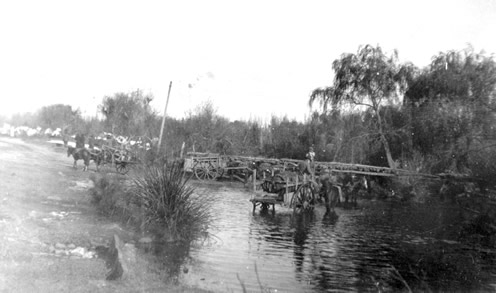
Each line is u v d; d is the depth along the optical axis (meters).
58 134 52.34
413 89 36.47
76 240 9.33
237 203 21.41
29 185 15.52
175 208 11.77
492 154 27.11
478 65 30.78
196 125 40.06
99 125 47.41
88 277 6.96
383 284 9.29
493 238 15.45
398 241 14.35
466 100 29.67
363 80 40.19
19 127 53.06
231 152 41.03
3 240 8.23
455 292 9.02
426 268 10.93
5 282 6.09
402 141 36.38
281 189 21.03
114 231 10.66
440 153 32.12
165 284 7.48
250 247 11.85
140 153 26.61
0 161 21.98
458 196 26.83
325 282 9.18
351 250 12.47
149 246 10.36
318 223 17.22
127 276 7.33
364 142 38.81
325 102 41.94
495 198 25.02
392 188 31.56
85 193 15.28
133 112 40.41
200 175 32.88
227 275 8.96
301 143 41.53
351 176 31.22
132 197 12.59
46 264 7.23
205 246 11.34
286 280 9.09
